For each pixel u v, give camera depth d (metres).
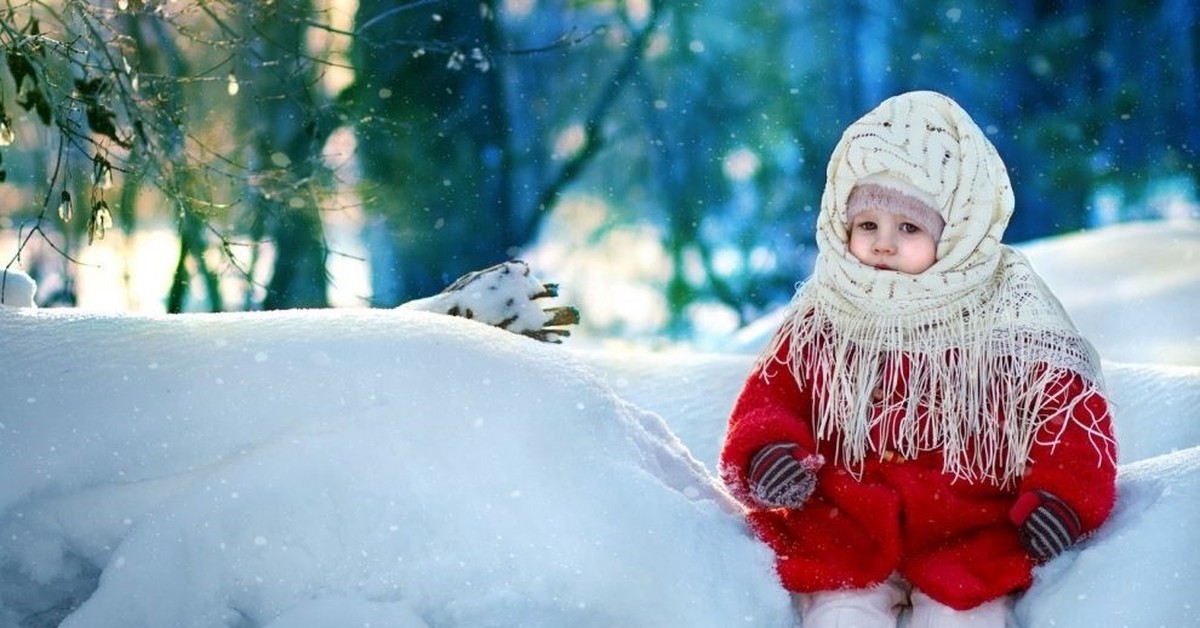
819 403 3.86
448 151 14.85
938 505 3.69
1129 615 3.36
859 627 3.53
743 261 18.53
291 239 12.10
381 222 14.52
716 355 6.12
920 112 3.78
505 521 3.41
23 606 3.49
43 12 6.51
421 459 3.46
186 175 6.56
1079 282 9.03
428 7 13.66
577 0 17.70
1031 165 18.20
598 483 3.53
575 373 3.81
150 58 9.90
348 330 3.73
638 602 3.37
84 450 3.48
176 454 3.50
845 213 3.86
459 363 3.67
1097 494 3.54
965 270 3.77
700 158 18.30
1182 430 4.93
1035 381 3.68
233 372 3.60
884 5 18.38
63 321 3.82
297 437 3.48
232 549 3.38
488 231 15.32
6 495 3.43
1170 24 17.98
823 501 3.78
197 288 13.75
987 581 3.54
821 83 18.30
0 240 13.48
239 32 8.06
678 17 18.09
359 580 3.38
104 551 3.44
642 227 18.55
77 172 11.56
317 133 7.50
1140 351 7.93
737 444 3.72
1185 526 3.50
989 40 18.23
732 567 3.53
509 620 3.34
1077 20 18.12
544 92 17.38
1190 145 17.97
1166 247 9.45
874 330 3.81
